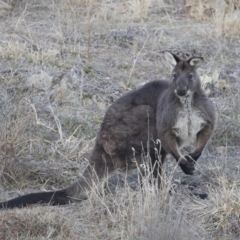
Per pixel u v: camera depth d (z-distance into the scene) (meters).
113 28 35.62
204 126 23.59
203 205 22.08
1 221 20.67
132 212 20.84
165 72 31.98
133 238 20.28
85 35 34.84
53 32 34.84
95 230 20.92
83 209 22.16
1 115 26.03
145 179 21.78
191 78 23.28
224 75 31.77
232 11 36.81
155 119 23.64
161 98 23.59
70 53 32.81
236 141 27.20
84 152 25.84
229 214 21.48
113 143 23.64
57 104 28.78
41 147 25.95
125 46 34.31
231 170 24.73
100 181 23.50
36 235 20.59
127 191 22.27
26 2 37.97
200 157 25.84
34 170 24.64
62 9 36.84
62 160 25.52
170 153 23.36
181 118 23.28
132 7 37.22
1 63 30.89
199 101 23.42
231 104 28.89
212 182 24.09
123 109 23.92
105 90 30.09
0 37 33.81
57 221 21.05
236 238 20.94
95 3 37.81
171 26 36.09
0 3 37.19
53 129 26.97
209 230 21.22
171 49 33.81
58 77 30.06
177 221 20.22
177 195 22.53
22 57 31.55
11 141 24.75
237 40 35.06
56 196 22.56
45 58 31.66
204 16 37.22
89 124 27.59
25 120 26.09
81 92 29.58
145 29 35.38
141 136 23.62
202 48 34.00
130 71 31.84
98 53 33.34
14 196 23.47
